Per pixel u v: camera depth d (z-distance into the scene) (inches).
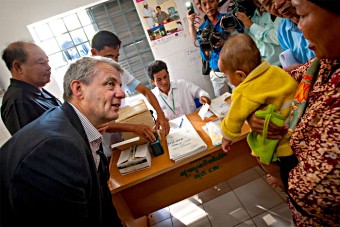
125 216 53.7
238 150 59.7
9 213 21.5
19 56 47.6
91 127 32.6
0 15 79.1
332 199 18.6
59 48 91.3
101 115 32.5
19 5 79.4
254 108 32.8
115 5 91.0
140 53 98.9
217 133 52.9
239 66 33.7
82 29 91.5
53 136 23.4
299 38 47.2
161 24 90.5
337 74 19.4
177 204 78.1
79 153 24.4
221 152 58.6
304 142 22.5
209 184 61.3
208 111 68.5
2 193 21.6
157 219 74.9
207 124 58.6
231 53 33.8
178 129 61.4
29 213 21.6
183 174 58.6
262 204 68.0
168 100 82.1
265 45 65.2
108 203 34.8
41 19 82.0
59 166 22.3
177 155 49.4
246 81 33.0
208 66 87.8
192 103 83.5
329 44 17.4
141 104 60.6
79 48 93.4
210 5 72.9
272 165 38.4
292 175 22.4
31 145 22.6
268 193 70.9
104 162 38.0
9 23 80.5
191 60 97.0
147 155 51.4
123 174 52.1
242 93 33.4
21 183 21.0
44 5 80.8
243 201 71.2
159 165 50.9
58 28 89.1
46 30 88.2
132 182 48.6
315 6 15.9
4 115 48.5
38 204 21.6
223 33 73.0
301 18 17.9
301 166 21.3
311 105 22.6
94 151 34.7
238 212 68.1
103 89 30.9
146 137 51.9
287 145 32.6
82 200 24.0
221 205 72.5
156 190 59.1
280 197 68.2
